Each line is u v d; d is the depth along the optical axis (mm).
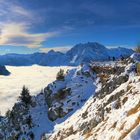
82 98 86938
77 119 63875
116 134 29844
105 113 46344
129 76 60562
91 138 40094
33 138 90188
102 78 88375
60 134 63906
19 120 103312
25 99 109625
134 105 33375
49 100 102125
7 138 102062
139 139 21438
